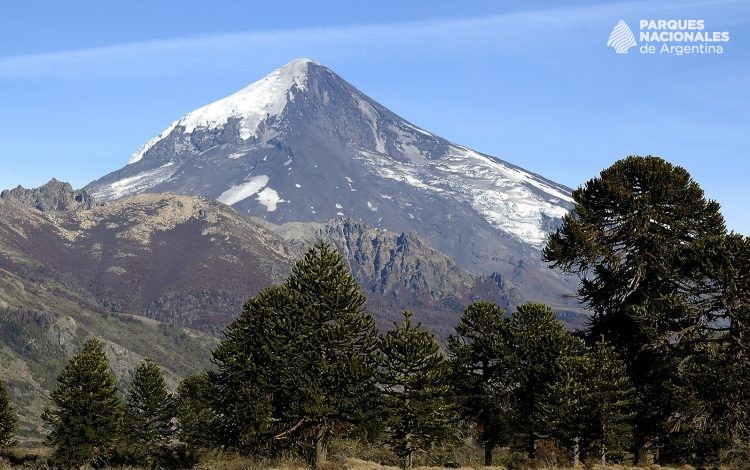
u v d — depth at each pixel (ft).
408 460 154.61
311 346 157.99
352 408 155.43
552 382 159.74
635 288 159.22
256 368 167.02
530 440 167.73
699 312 150.00
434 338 153.79
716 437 148.46
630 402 153.17
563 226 167.53
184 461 243.81
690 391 147.54
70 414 212.43
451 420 152.56
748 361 144.05
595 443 149.38
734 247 144.25
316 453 160.76
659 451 159.84
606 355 150.92
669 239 158.81
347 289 163.12
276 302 169.48
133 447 248.73
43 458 246.88
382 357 154.61
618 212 162.71
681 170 162.61
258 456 170.09
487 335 170.71
